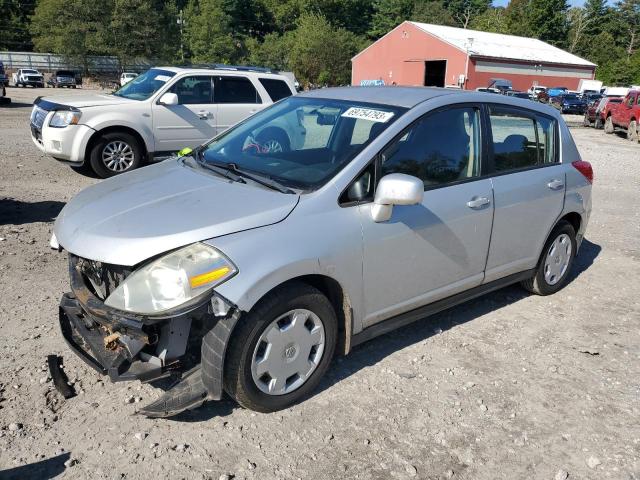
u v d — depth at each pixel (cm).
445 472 295
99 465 286
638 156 1681
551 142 491
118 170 946
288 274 309
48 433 305
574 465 305
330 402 345
